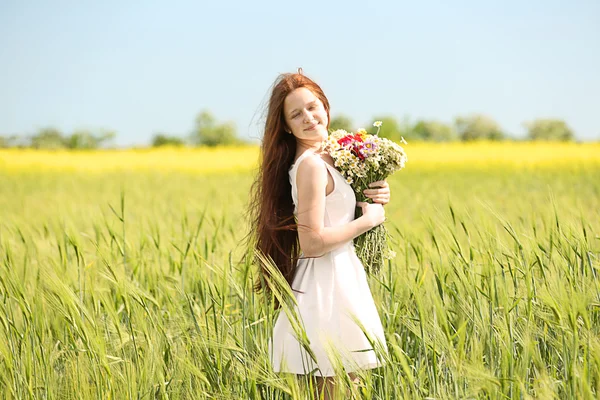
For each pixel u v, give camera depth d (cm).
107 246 465
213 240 411
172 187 1633
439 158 2380
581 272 316
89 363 274
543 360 285
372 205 280
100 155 2912
